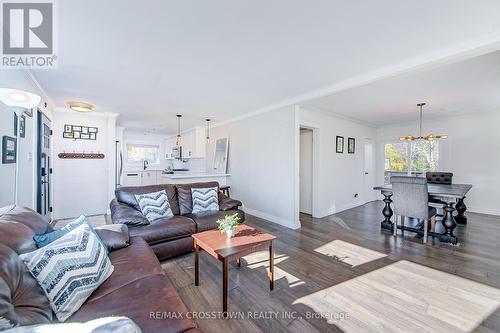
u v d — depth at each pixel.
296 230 3.82
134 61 2.43
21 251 1.17
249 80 3.00
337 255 2.78
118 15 1.67
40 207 3.50
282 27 1.83
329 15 1.68
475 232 3.62
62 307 1.12
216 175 5.20
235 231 2.32
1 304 0.78
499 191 4.77
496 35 1.91
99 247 1.48
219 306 1.82
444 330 1.55
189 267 2.48
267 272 2.36
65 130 4.57
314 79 2.96
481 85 3.15
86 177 4.78
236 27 1.83
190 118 5.56
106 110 4.69
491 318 1.67
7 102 1.71
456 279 2.20
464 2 1.55
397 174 6.35
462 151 5.21
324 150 4.89
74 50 2.19
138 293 1.27
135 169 8.47
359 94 3.55
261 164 4.66
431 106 4.35
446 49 2.18
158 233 2.54
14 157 2.34
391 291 2.01
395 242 3.22
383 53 2.28
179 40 2.02
